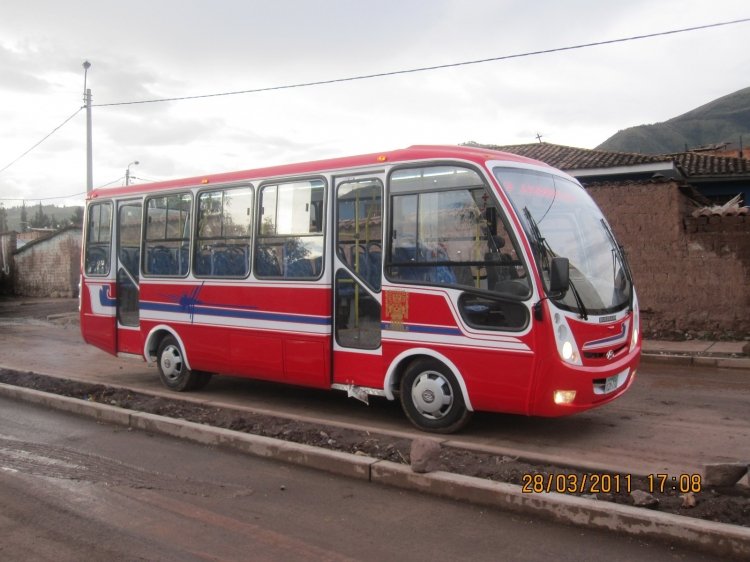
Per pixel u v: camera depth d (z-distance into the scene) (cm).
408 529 453
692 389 900
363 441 621
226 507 499
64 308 2531
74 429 743
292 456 600
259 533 451
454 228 645
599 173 1736
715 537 402
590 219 711
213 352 848
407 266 673
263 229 798
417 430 689
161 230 922
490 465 543
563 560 402
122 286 988
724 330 1264
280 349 773
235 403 841
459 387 646
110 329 994
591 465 533
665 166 1670
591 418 734
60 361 1248
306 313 748
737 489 468
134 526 465
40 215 9556
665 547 415
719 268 1265
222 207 847
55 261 3147
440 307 648
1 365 1199
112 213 996
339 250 729
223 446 654
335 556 414
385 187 691
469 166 638
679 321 1301
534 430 683
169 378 923
